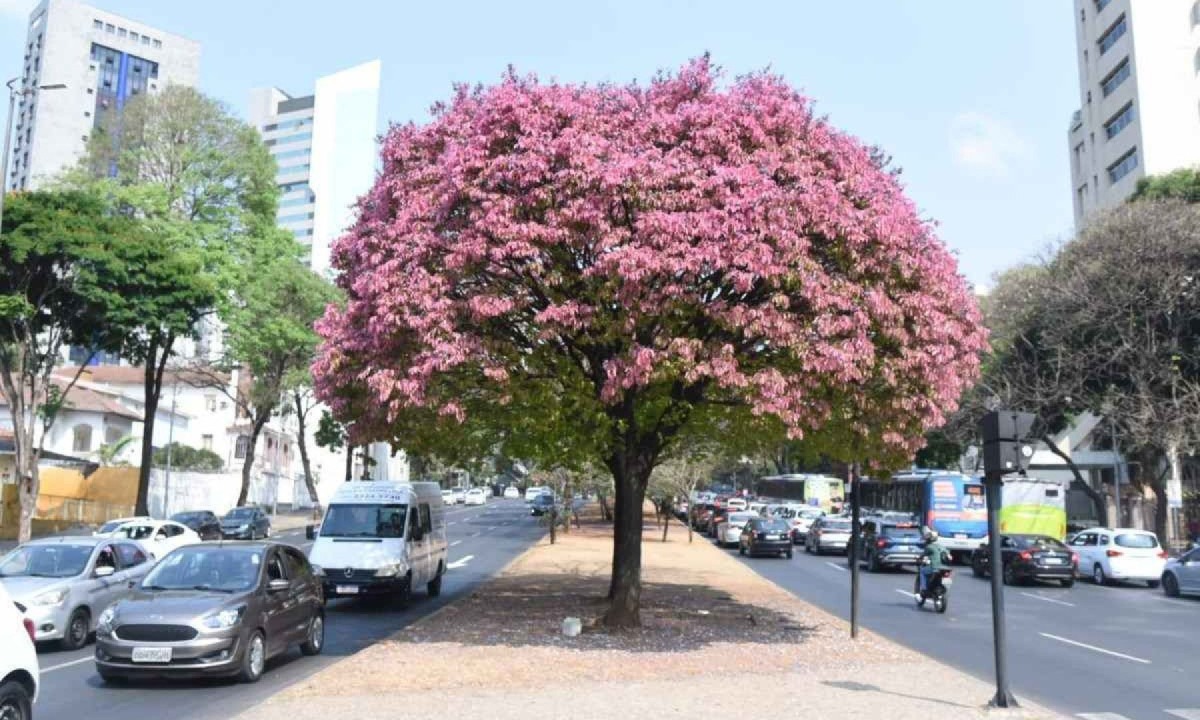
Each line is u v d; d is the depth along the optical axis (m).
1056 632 17.19
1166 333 35.22
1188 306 34.41
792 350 12.34
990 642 15.76
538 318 12.30
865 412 13.62
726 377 12.05
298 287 41.50
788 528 35.81
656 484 40.38
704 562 30.50
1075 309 35.78
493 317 13.31
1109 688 11.70
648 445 15.74
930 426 14.00
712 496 80.12
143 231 31.41
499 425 16.19
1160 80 54.94
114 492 47.00
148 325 30.84
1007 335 37.34
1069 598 23.94
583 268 12.98
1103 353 35.25
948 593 24.67
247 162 41.38
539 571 26.83
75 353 63.41
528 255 12.65
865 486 46.12
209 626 11.09
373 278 13.15
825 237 12.89
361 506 20.25
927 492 35.31
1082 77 62.44
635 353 12.03
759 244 11.99
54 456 44.09
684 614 17.70
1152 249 34.28
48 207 29.66
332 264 16.02
